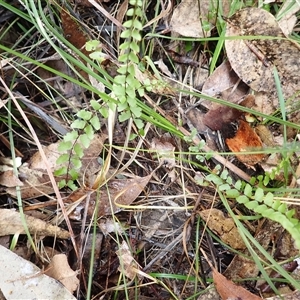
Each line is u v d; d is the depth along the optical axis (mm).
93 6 392
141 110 337
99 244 353
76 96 395
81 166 350
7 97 385
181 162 356
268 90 345
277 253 333
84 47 376
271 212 295
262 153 336
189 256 352
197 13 372
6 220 336
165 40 393
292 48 334
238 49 344
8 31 414
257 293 328
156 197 360
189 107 369
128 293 346
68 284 315
